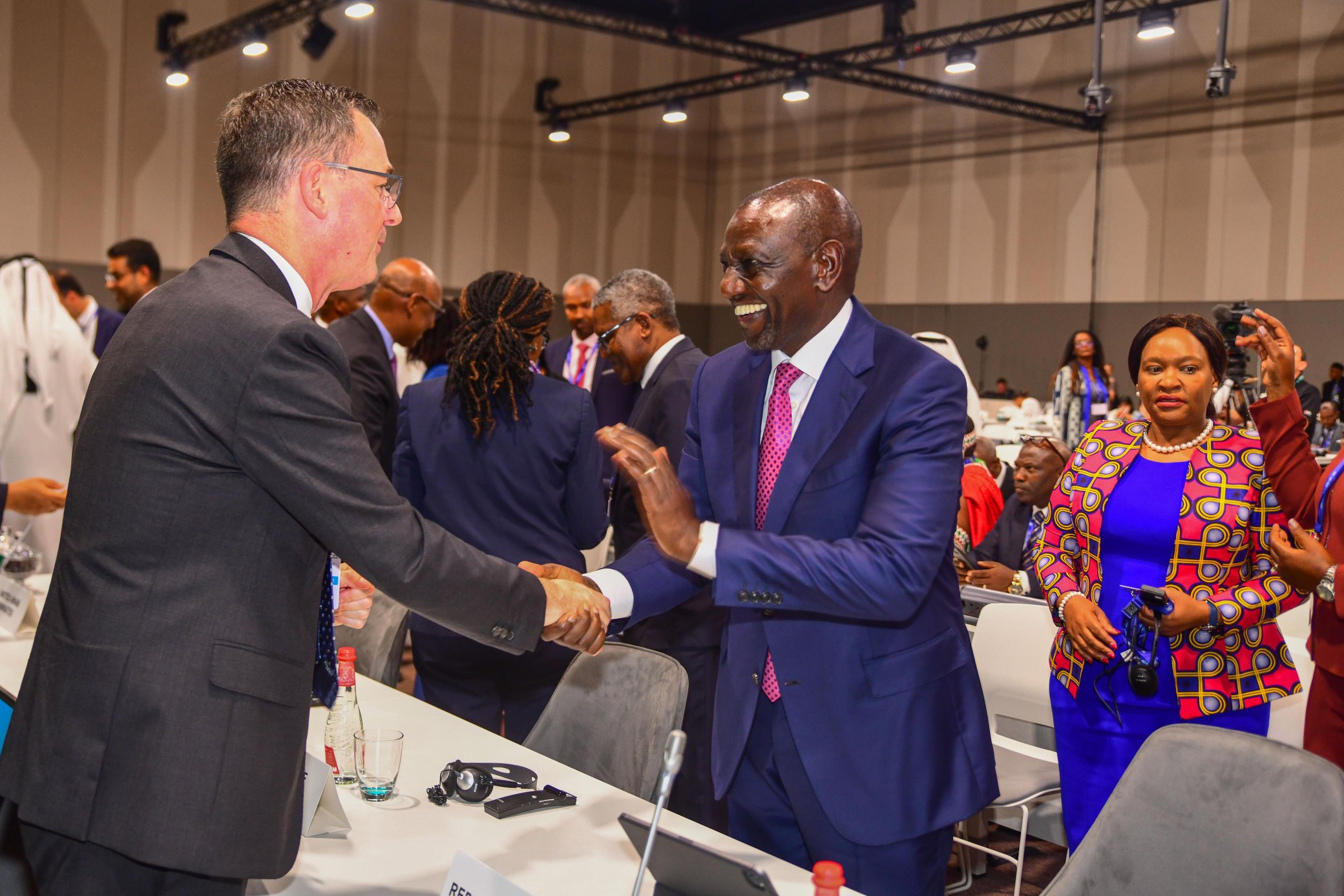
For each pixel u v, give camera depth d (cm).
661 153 1612
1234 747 141
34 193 1170
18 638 261
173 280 133
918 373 155
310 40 1138
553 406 261
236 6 1250
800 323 158
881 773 158
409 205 1411
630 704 205
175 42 1212
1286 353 226
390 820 165
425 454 262
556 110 1486
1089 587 226
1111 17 1043
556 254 1530
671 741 115
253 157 133
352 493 125
